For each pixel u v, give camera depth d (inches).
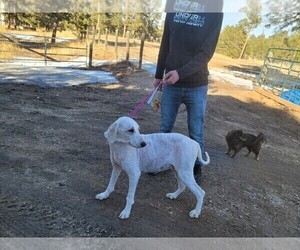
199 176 170.4
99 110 303.7
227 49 1451.8
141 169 133.7
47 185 151.3
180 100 159.3
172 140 134.1
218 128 306.2
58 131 227.5
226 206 155.6
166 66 158.2
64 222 126.7
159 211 141.4
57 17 966.4
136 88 434.0
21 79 416.5
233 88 564.4
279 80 578.9
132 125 121.8
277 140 314.7
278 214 158.7
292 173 221.6
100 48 829.8
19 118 249.0
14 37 807.7
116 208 139.1
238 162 219.1
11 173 159.0
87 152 194.4
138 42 1082.1
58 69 530.3
